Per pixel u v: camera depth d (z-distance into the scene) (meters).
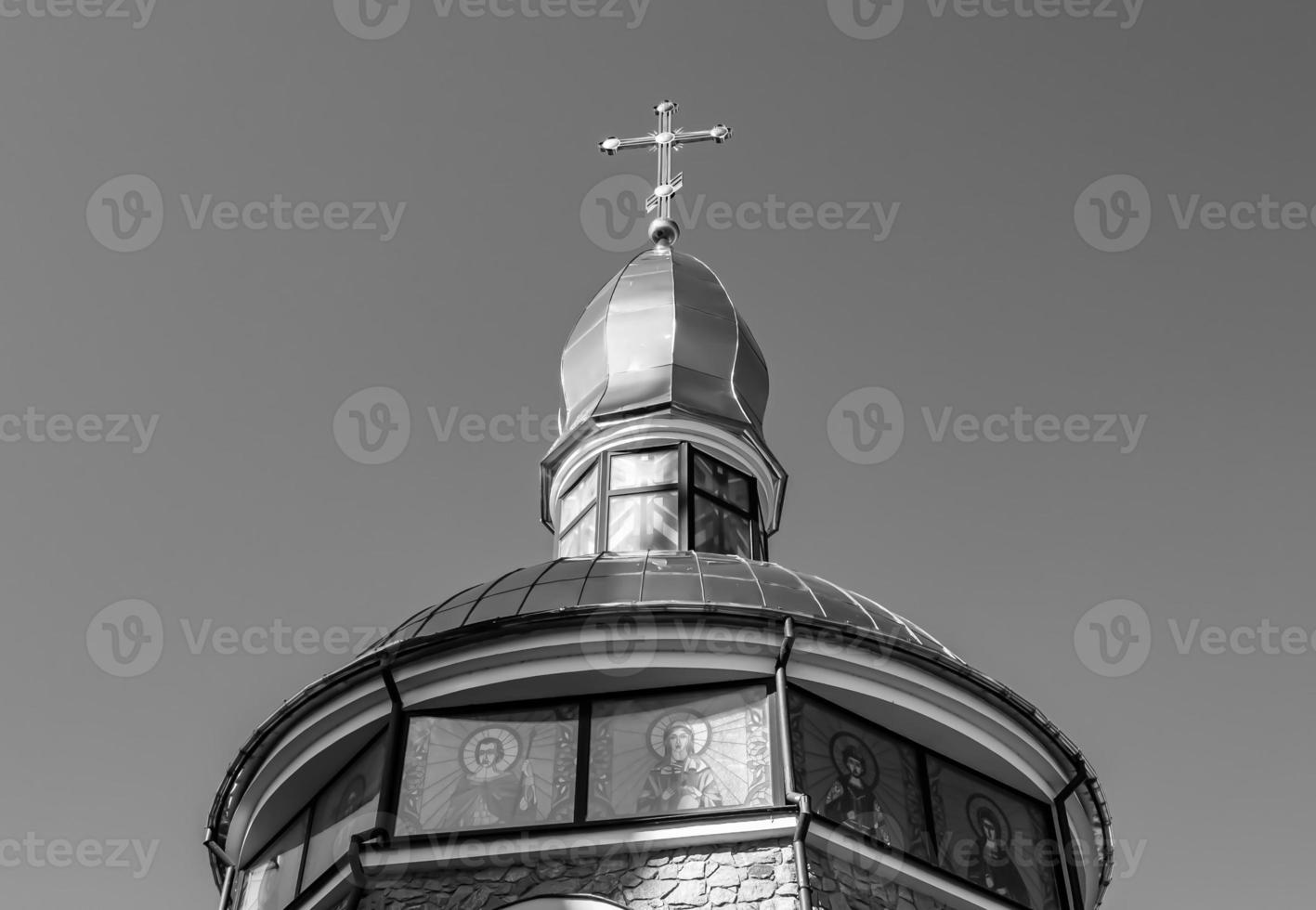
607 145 28.92
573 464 24.67
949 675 18.38
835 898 16.44
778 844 16.53
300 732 18.70
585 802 17.09
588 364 25.44
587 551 23.67
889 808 17.73
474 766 17.62
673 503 23.58
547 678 17.86
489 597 19.19
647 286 25.69
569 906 16.33
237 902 19.06
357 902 16.73
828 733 17.86
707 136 28.81
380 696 18.33
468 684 18.05
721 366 25.17
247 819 19.30
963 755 18.70
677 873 16.42
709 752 17.34
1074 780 19.00
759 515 24.45
